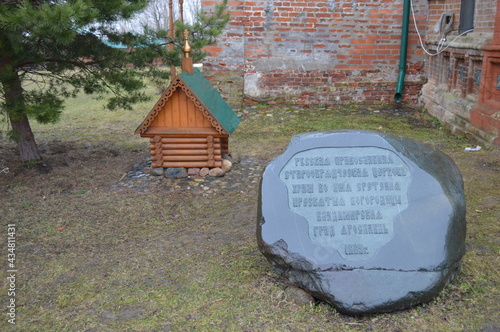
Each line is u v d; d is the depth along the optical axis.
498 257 3.87
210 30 7.12
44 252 4.27
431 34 9.67
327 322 3.11
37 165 6.73
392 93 10.49
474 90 7.94
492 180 5.73
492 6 7.14
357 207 3.45
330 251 3.27
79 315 3.26
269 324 3.10
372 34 10.19
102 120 10.30
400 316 3.14
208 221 4.92
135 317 3.22
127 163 7.00
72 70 6.95
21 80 6.34
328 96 10.51
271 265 3.82
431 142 7.65
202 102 5.81
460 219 3.43
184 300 3.40
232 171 6.44
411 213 3.40
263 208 3.48
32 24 4.69
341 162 3.63
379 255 3.24
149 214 5.14
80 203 5.45
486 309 3.18
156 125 6.05
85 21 4.91
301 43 10.26
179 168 6.20
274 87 10.51
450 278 3.33
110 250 4.29
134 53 6.50
